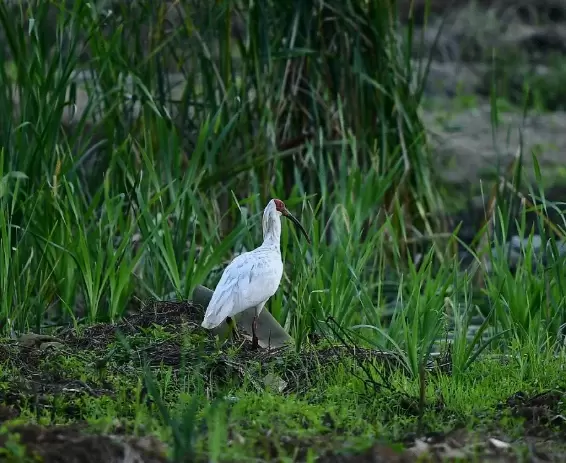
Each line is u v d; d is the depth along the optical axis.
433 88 33.50
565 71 34.94
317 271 13.19
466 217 22.98
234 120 14.48
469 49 36.03
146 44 16.44
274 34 16.12
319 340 12.39
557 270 12.85
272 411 9.36
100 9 14.82
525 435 9.05
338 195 14.89
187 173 13.78
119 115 15.35
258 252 12.39
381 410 9.84
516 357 11.76
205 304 13.03
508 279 13.04
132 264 13.05
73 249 13.27
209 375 10.86
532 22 38.97
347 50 16.30
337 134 16.34
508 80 34.62
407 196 16.50
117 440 8.01
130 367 10.92
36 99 13.91
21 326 12.94
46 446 7.88
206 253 13.48
